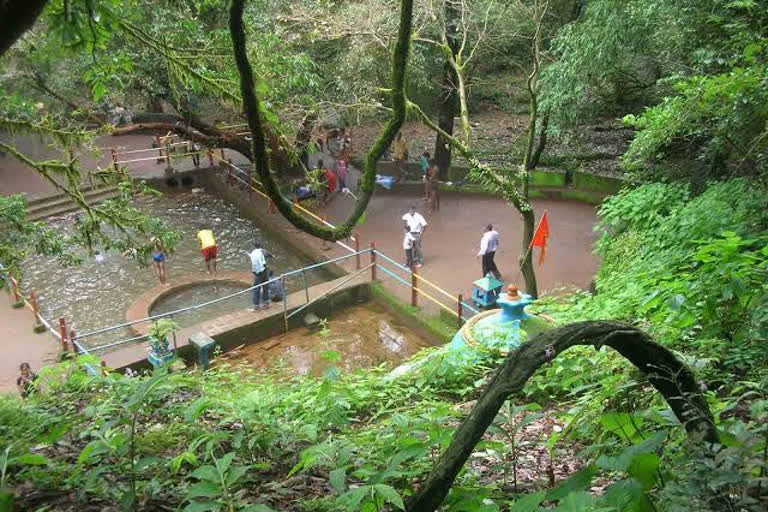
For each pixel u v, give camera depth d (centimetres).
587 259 1752
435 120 2761
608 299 861
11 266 1082
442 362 736
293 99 1350
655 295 623
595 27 1522
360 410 664
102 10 433
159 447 450
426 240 1920
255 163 495
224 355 1416
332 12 1536
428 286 1644
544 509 246
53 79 1173
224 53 956
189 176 2347
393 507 342
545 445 489
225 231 2053
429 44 2014
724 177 1112
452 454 249
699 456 253
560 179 2191
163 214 2159
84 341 1451
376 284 1648
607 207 1250
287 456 457
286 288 1725
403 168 2347
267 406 568
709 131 1059
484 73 2706
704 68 1105
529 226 1284
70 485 376
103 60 784
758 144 906
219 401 584
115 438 402
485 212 2111
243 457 448
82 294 1662
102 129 1062
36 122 1016
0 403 554
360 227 2014
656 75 1759
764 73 820
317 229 523
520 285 1628
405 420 437
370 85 1542
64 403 611
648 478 252
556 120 1770
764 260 588
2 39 304
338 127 2272
